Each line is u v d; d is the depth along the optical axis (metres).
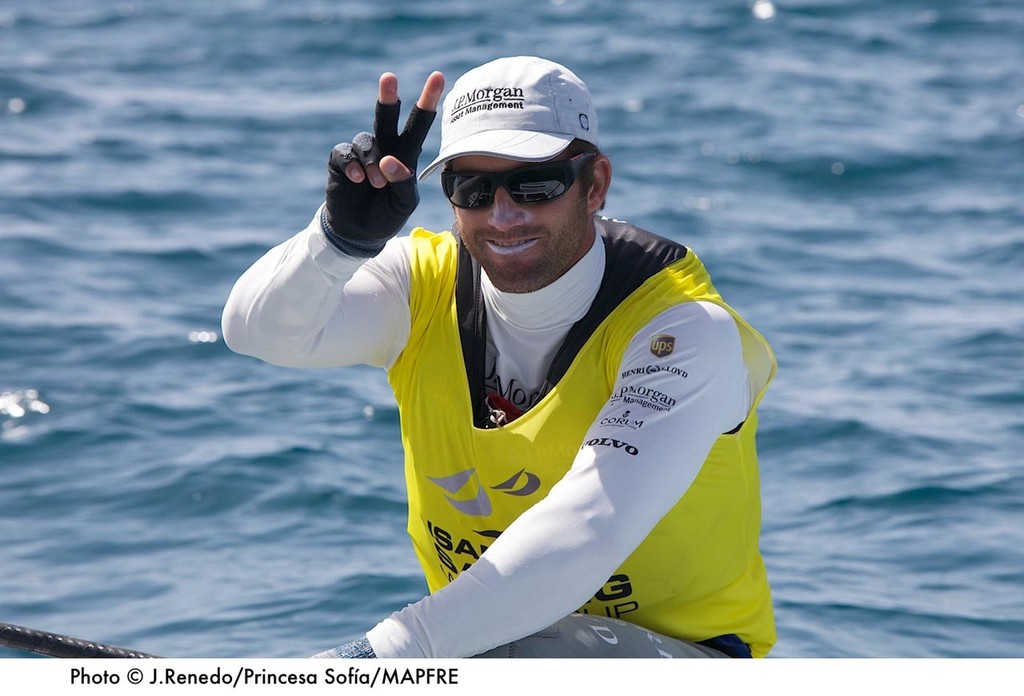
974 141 49.81
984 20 67.25
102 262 36.28
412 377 12.18
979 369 30.30
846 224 41.75
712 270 37.31
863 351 31.53
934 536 22.06
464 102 11.34
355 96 54.81
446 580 12.83
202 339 31.34
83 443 25.69
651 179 45.75
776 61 60.59
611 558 10.51
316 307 11.42
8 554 21.42
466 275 12.07
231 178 44.50
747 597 12.37
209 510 23.12
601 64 59.41
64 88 54.09
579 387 11.60
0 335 30.75
